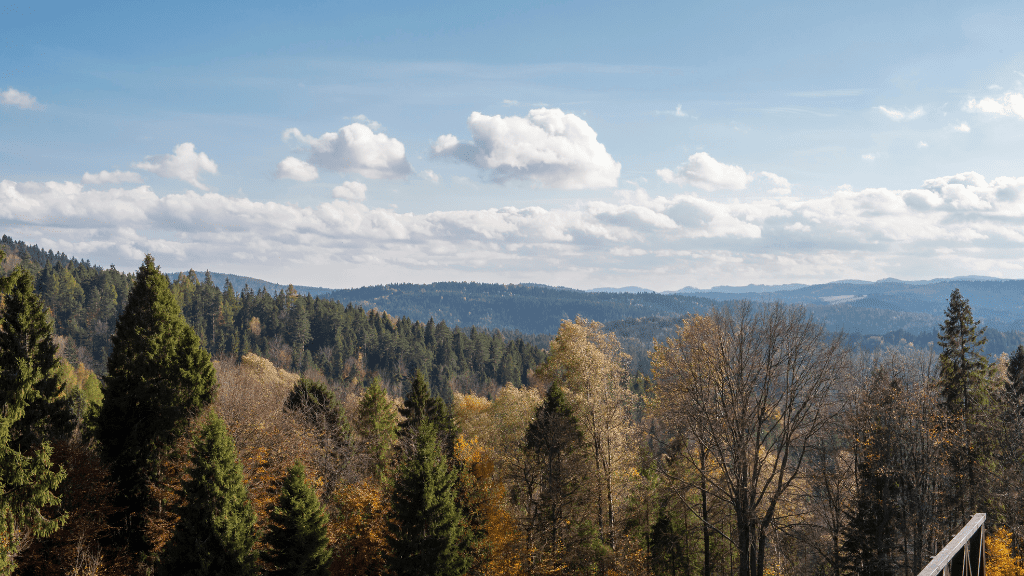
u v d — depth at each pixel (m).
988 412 32.22
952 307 36.44
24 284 30.17
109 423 33.28
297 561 26.27
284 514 26.70
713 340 29.12
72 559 27.30
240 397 38.00
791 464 31.22
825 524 31.55
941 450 29.42
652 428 37.62
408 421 45.81
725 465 28.94
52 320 31.55
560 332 40.16
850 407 28.88
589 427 36.12
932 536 28.53
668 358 31.48
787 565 33.84
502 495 32.81
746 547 27.56
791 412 27.78
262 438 35.38
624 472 36.38
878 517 29.77
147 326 35.84
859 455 30.78
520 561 31.22
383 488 33.56
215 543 24.95
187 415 35.12
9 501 22.55
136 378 34.19
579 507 36.06
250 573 25.08
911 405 29.19
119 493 32.44
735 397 28.05
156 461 33.62
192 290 192.00
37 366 29.91
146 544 32.22
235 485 25.92
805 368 27.41
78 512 28.55
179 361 36.03
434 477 27.53
